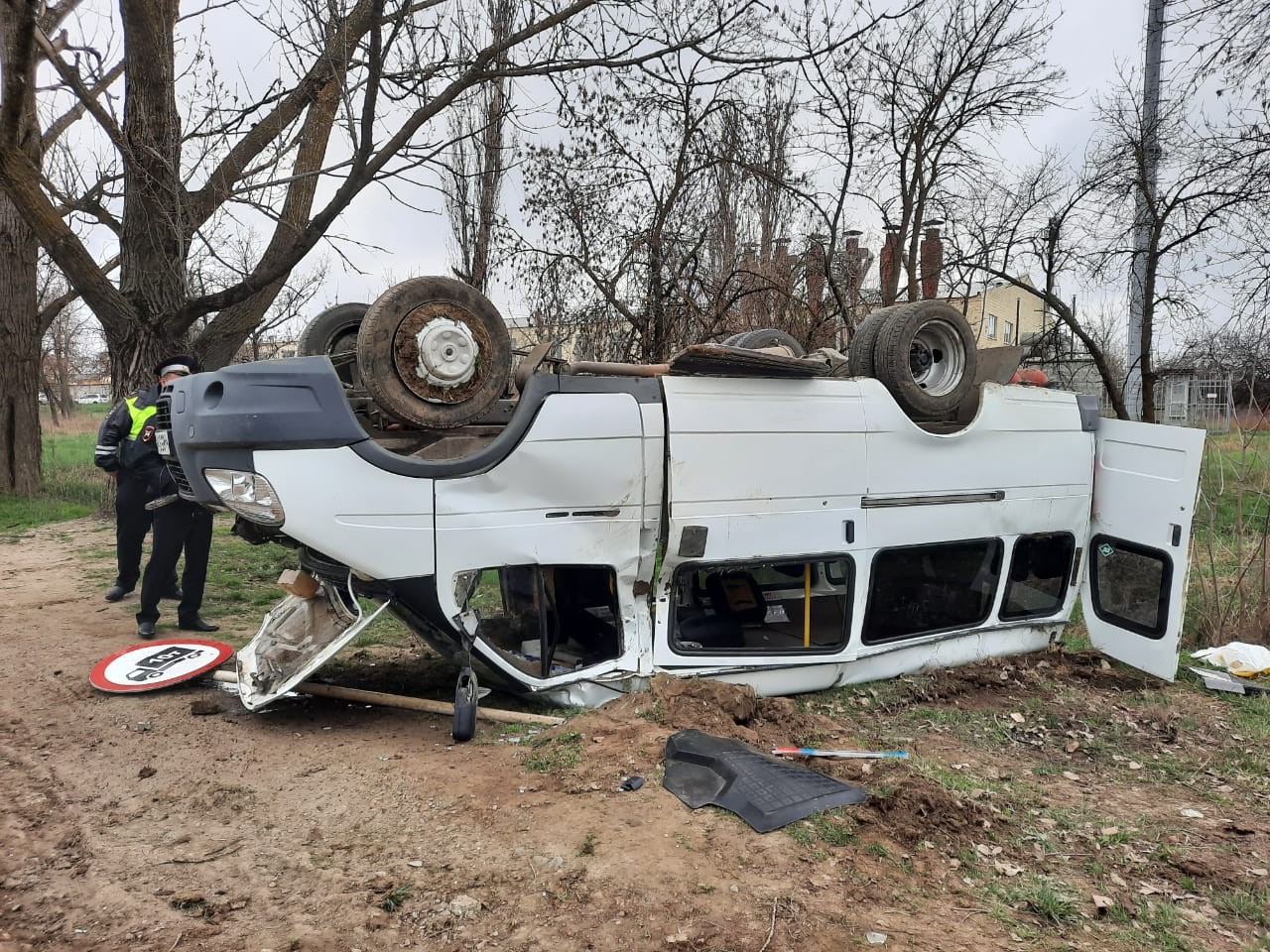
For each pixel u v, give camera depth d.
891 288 12.16
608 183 11.52
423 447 4.71
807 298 11.43
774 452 5.12
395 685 5.38
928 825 3.60
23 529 11.45
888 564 5.66
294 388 4.19
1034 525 6.29
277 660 4.88
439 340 4.32
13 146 8.87
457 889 2.96
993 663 6.26
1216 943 3.00
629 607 4.95
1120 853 3.65
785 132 12.62
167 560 6.02
